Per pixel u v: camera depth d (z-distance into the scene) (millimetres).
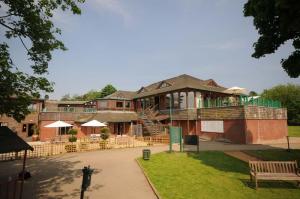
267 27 13594
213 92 36812
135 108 47438
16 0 10508
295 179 10180
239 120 27266
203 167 15047
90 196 10055
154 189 10711
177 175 13195
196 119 34094
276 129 30547
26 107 10852
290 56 14039
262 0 11531
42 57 12125
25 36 11625
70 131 33812
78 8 11820
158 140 29766
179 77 42875
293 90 62531
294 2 9555
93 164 16922
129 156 20203
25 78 10617
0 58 9641
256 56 15414
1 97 9914
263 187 10789
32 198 9812
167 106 39438
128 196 10055
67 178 13094
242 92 29578
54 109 39938
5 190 10859
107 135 30062
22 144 9766
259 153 19875
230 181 11844
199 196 9781
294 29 11078
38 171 14805
